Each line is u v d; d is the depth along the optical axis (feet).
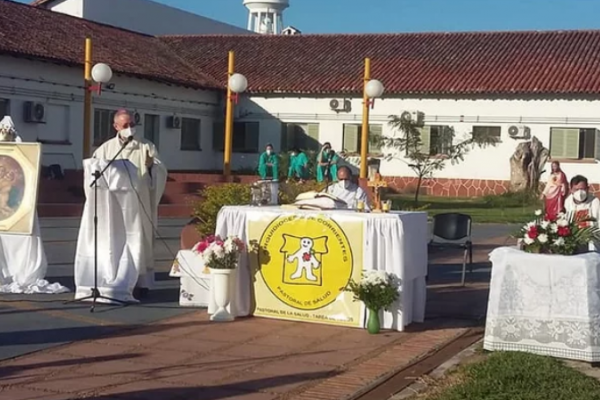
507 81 110.42
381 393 23.68
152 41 125.08
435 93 111.65
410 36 129.49
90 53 64.13
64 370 25.14
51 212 71.15
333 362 26.86
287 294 32.48
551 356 27.35
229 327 31.37
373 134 114.42
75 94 94.43
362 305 31.45
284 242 32.42
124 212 35.06
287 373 25.48
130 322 31.71
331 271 31.76
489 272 47.19
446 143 112.88
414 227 32.09
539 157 107.65
